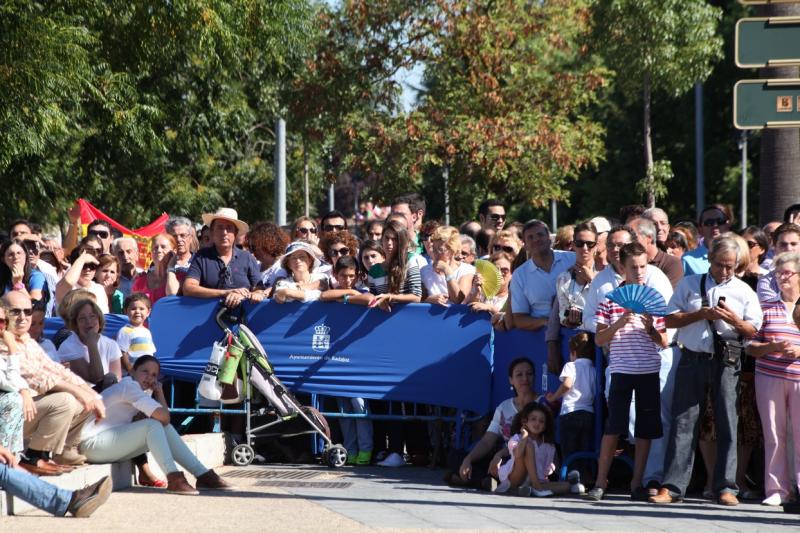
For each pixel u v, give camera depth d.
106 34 44.06
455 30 51.09
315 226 24.30
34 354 17.45
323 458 22.45
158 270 24.16
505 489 19.30
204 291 22.50
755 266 21.09
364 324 22.39
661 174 52.94
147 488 18.95
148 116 46.91
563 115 52.69
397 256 22.47
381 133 50.25
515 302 21.22
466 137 49.00
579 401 19.69
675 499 18.19
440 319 22.14
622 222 23.92
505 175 49.56
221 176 69.94
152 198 63.16
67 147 50.81
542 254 21.03
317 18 52.00
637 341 18.48
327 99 52.59
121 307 24.16
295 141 70.31
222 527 15.12
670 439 18.42
